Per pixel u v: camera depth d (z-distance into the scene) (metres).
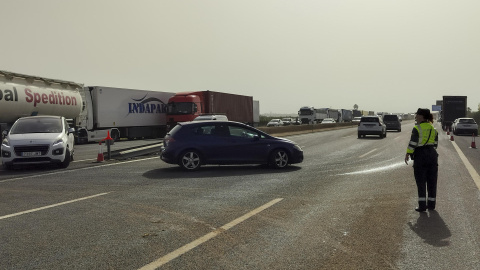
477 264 4.37
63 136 14.02
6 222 6.38
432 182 7.00
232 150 12.63
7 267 4.37
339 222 6.20
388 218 6.43
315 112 66.25
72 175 11.86
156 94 35.59
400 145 23.58
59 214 6.89
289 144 13.00
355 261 4.48
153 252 4.84
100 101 29.41
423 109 7.10
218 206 7.40
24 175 12.01
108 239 5.39
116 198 8.26
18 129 14.16
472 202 7.56
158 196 8.42
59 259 4.62
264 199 8.03
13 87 19.86
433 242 5.15
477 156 16.41
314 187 9.44
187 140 12.55
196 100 33.09
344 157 16.70
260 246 5.04
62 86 24.17
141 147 17.84
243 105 43.28
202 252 4.82
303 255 4.69
